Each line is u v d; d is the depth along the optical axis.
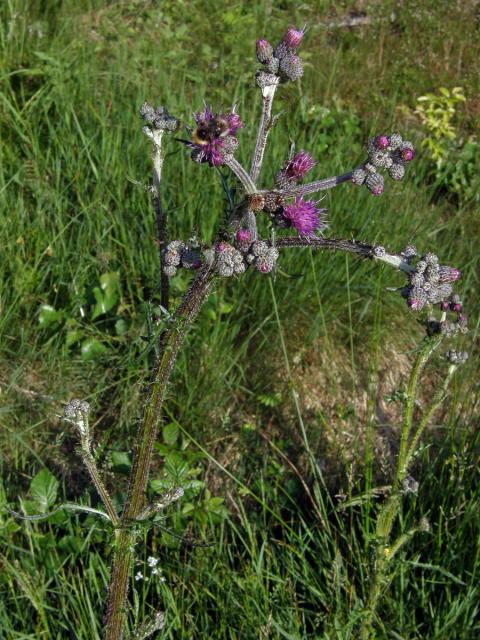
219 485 0.67
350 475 0.59
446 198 1.07
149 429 0.39
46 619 0.52
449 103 1.17
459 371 0.77
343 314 0.80
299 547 0.61
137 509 0.39
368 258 0.38
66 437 0.66
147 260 0.76
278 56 0.38
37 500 0.58
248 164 0.84
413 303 0.38
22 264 0.74
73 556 0.55
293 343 0.77
